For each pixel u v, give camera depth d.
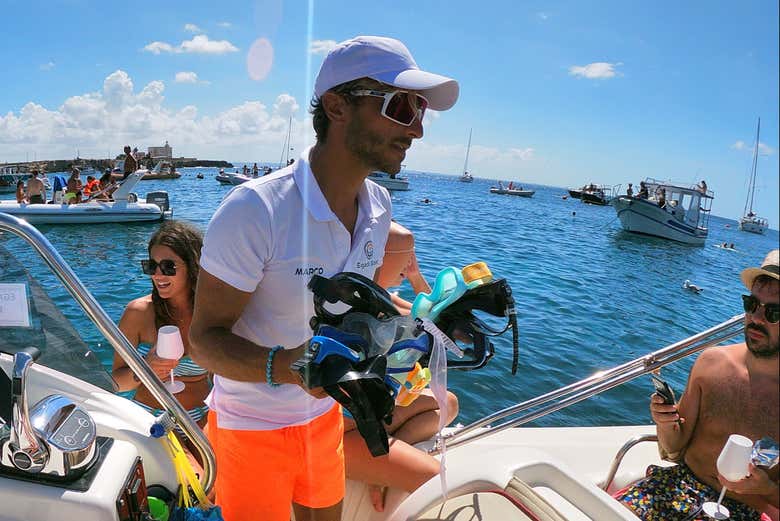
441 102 1.25
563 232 23.08
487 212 30.06
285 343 1.33
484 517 1.35
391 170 1.26
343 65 1.16
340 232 1.30
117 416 1.49
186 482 1.46
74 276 1.28
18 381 1.07
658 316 9.08
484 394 4.90
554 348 6.30
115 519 1.13
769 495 1.44
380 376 0.89
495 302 1.12
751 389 1.52
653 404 1.82
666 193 25.25
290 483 1.49
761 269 1.26
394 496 1.96
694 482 1.76
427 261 11.88
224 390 1.45
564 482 1.37
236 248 1.17
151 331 2.46
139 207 15.59
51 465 1.11
